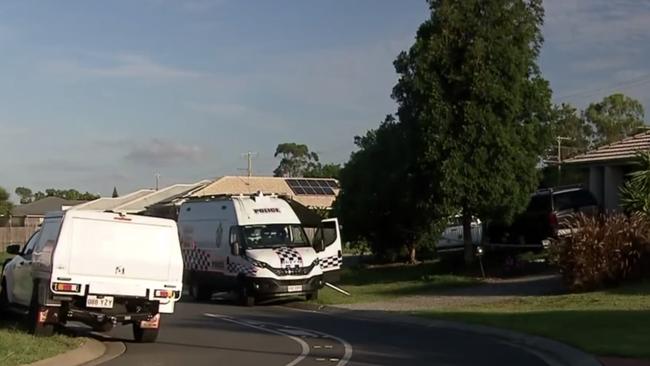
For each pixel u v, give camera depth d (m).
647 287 22.72
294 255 26.47
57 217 15.90
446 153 29.56
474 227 36.56
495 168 29.27
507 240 32.22
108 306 15.56
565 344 15.09
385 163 34.56
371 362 13.70
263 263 26.02
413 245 37.66
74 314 15.48
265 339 17.02
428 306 23.69
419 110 30.08
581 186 35.28
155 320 16.11
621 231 23.91
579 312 19.45
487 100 29.28
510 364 13.59
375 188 35.53
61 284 15.12
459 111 29.42
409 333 18.12
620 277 23.80
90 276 15.38
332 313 23.64
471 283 28.53
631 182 26.75
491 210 29.72
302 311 24.38
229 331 18.59
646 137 31.80
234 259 26.88
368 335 17.75
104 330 17.86
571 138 64.44
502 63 29.34
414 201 31.36
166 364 13.41
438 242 38.69
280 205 28.33
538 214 30.84
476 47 29.06
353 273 35.22
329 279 28.42
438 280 29.56
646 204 25.83
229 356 14.41
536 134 30.48
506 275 29.62
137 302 15.86
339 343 16.28
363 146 37.50
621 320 17.55
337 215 37.62
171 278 16.09
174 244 16.22
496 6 29.39
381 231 37.28
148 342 16.33
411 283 29.73
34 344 14.05
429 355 14.58
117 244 15.66
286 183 64.62
